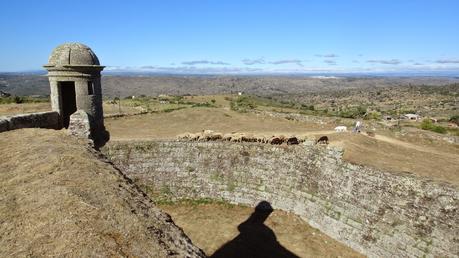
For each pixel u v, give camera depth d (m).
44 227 5.25
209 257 12.93
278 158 17.34
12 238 5.04
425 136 29.09
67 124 15.79
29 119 12.87
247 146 18.12
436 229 11.62
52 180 6.84
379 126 33.91
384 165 16.50
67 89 15.88
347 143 20.44
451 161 20.55
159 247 5.26
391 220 12.84
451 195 11.64
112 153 17.92
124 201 6.45
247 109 47.16
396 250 12.35
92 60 14.24
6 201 6.07
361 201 13.95
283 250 13.53
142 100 68.06
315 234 14.77
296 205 16.19
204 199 18.02
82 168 7.68
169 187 18.27
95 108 14.44
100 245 4.90
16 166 7.77
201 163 18.38
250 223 15.81
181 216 16.66
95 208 5.87
